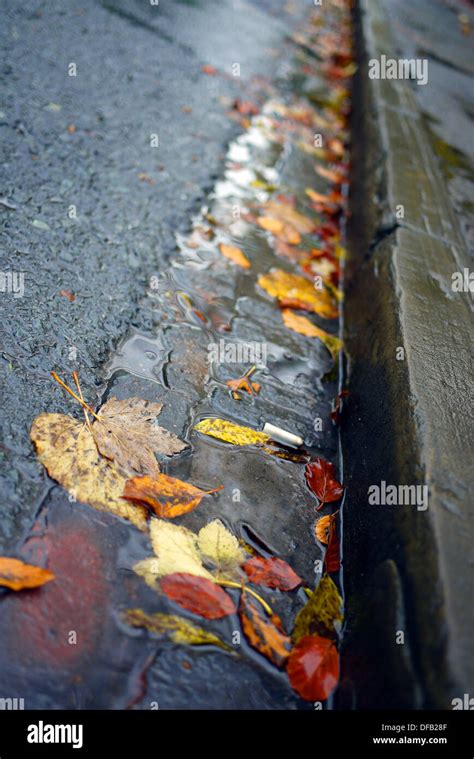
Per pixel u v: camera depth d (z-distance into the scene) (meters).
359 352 0.83
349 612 0.64
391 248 0.90
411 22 2.86
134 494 0.66
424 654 0.57
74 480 0.65
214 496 0.68
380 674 0.59
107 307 0.80
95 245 0.86
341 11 3.08
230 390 0.77
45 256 0.82
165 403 0.73
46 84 1.09
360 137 1.42
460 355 0.76
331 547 0.69
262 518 0.69
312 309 0.92
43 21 1.31
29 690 0.57
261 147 1.30
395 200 1.00
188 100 1.31
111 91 1.17
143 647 0.60
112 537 0.64
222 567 0.64
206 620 0.62
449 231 0.98
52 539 0.62
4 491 0.63
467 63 2.54
